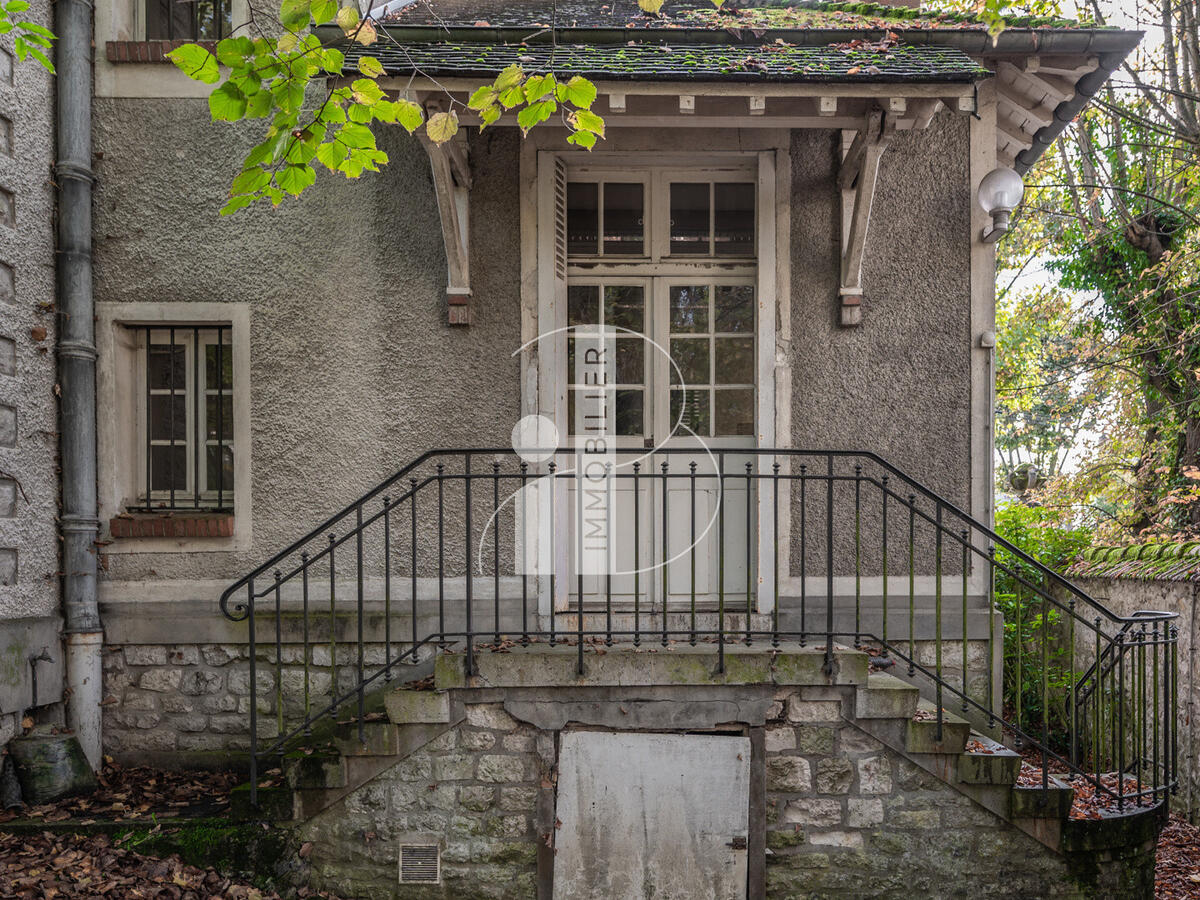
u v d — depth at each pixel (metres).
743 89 4.02
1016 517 8.63
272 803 3.93
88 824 3.91
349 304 4.90
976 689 4.75
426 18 4.97
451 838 3.94
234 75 2.82
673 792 3.94
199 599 4.83
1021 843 3.89
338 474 4.89
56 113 4.75
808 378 4.91
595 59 4.20
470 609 3.91
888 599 4.83
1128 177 9.21
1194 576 5.30
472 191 4.88
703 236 5.11
